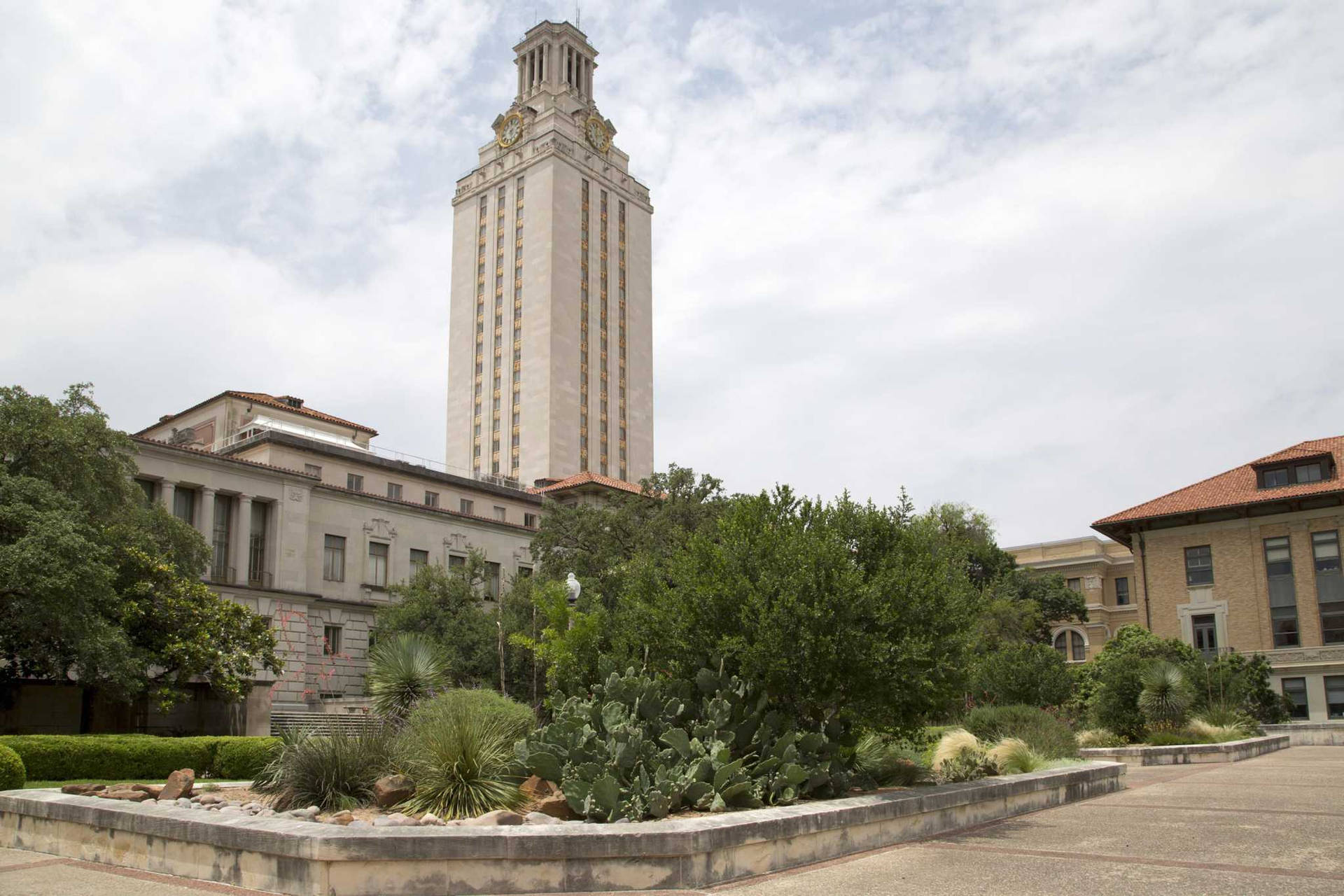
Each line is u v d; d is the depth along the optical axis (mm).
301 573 49656
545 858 8758
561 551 49875
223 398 61844
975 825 13273
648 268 124875
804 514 15602
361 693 50812
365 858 8484
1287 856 9922
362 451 59469
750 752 13086
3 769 15555
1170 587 49875
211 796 12984
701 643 14188
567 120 116875
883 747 16094
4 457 29500
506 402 109938
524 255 112688
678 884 8852
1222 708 33844
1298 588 46250
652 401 120875
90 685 28984
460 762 11688
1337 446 48844
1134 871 9352
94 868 10438
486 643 40438
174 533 34781
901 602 13844
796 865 10086
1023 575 66812
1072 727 29375
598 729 12891
